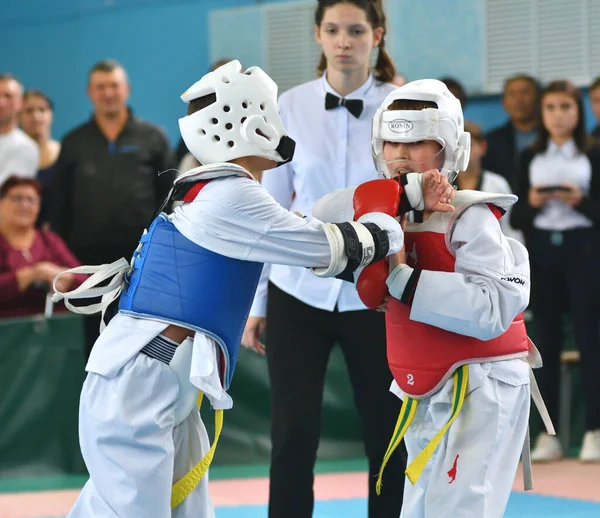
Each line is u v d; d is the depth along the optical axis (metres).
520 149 13.66
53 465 11.90
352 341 6.94
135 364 5.25
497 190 12.59
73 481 11.60
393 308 5.58
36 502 10.43
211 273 5.33
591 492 10.34
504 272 5.26
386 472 6.84
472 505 5.18
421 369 5.45
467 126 12.48
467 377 5.33
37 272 12.06
